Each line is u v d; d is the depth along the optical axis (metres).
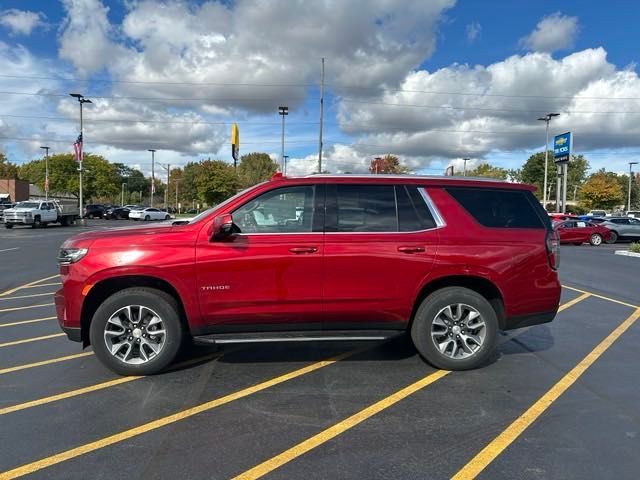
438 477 3.07
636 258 18.23
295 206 4.80
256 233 4.69
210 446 3.44
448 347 4.99
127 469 3.13
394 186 4.96
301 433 3.64
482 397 4.35
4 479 3.01
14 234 27.95
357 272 4.72
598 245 26.77
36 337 6.27
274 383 4.66
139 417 3.90
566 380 4.79
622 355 5.62
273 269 4.64
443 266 4.82
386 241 4.77
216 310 4.64
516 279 4.95
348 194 4.88
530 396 4.38
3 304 8.46
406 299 4.82
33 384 4.61
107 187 72.00
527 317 5.03
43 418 3.88
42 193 86.25
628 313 7.98
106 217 57.41
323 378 4.81
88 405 4.13
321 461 3.25
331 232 4.75
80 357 5.44
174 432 3.65
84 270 4.55
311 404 4.18
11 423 3.79
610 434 3.66
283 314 4.70
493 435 3.63
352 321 4.85
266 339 4.64
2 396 4.33
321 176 4.91
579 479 3.05
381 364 5.24
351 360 5.38
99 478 3.03
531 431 3.70
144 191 126.94
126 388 4.51
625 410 4.09
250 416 3.93
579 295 9.73
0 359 5.37
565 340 6.28
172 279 4.56
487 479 3.04
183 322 4.87
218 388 4.53
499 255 4.91
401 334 4.86
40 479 3.01
